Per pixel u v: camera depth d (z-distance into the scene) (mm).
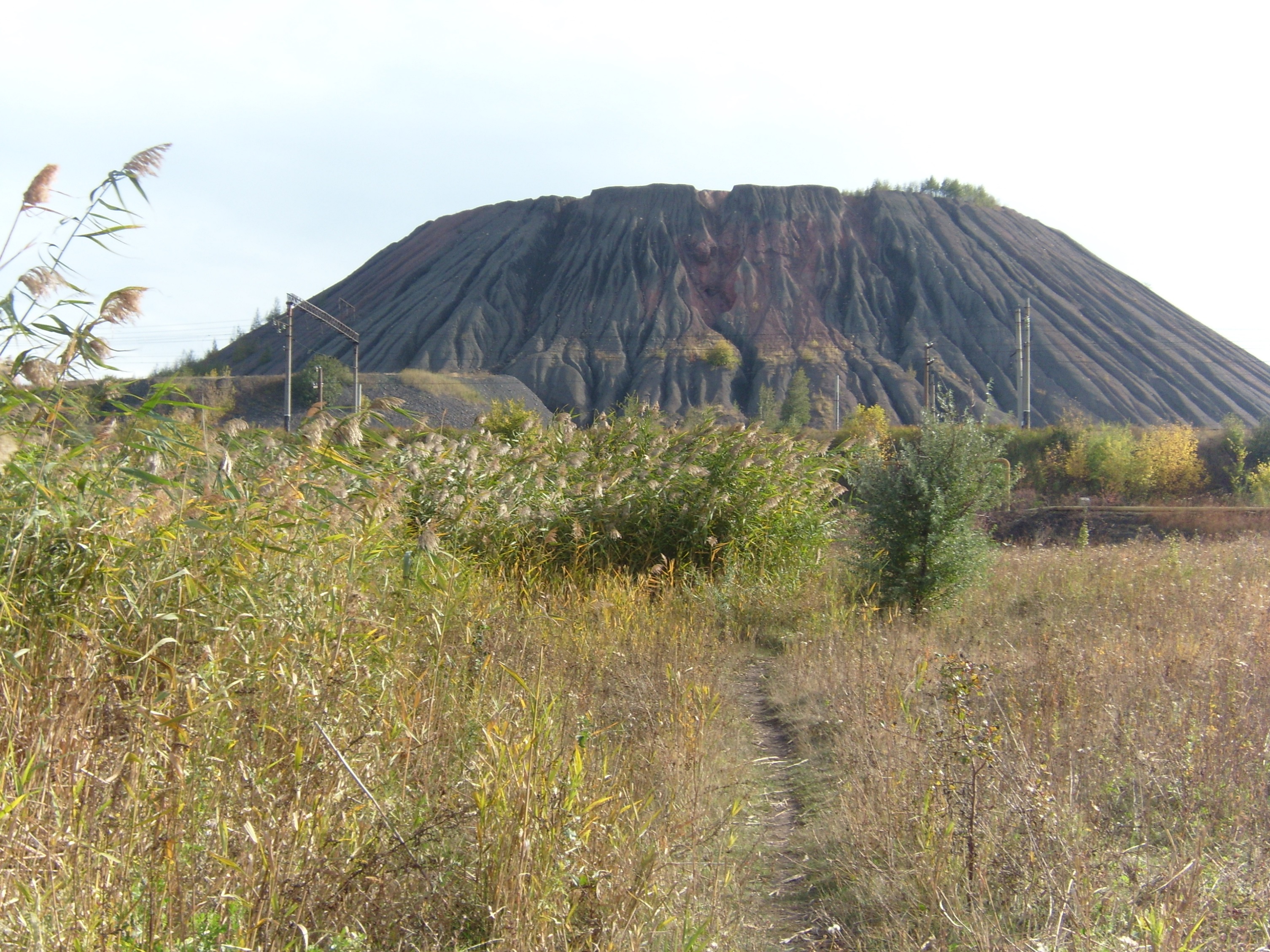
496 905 3486
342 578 5574
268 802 3717
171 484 4676
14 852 3111
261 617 4691
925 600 10742
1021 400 52844
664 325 156125
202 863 3424
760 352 143625
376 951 3318
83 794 3564
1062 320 147750
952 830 4266
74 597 4469
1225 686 6332
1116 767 5176
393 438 10422
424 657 6176
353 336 50188
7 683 3891
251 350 135000
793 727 7012
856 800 4934
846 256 179000
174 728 3504
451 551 9820
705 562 11742
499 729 4562
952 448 10945
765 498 11969
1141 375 127375
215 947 3125
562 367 135875
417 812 4109
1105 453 39188
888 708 6238
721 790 5285
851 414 114562
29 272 4668
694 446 12312
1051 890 3770
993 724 5359
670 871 4020
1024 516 29375
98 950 2926
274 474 5906
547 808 3863
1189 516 27891
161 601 4523
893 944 3727
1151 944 3365
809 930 4020
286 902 3203
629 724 6102
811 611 10453
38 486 4449
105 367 4875
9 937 2873
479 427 15148
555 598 9523
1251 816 4551
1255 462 40906
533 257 192250
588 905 3508
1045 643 7816
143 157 4918
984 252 176000
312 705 4488
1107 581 12156
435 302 172875
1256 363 138875
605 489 11859
